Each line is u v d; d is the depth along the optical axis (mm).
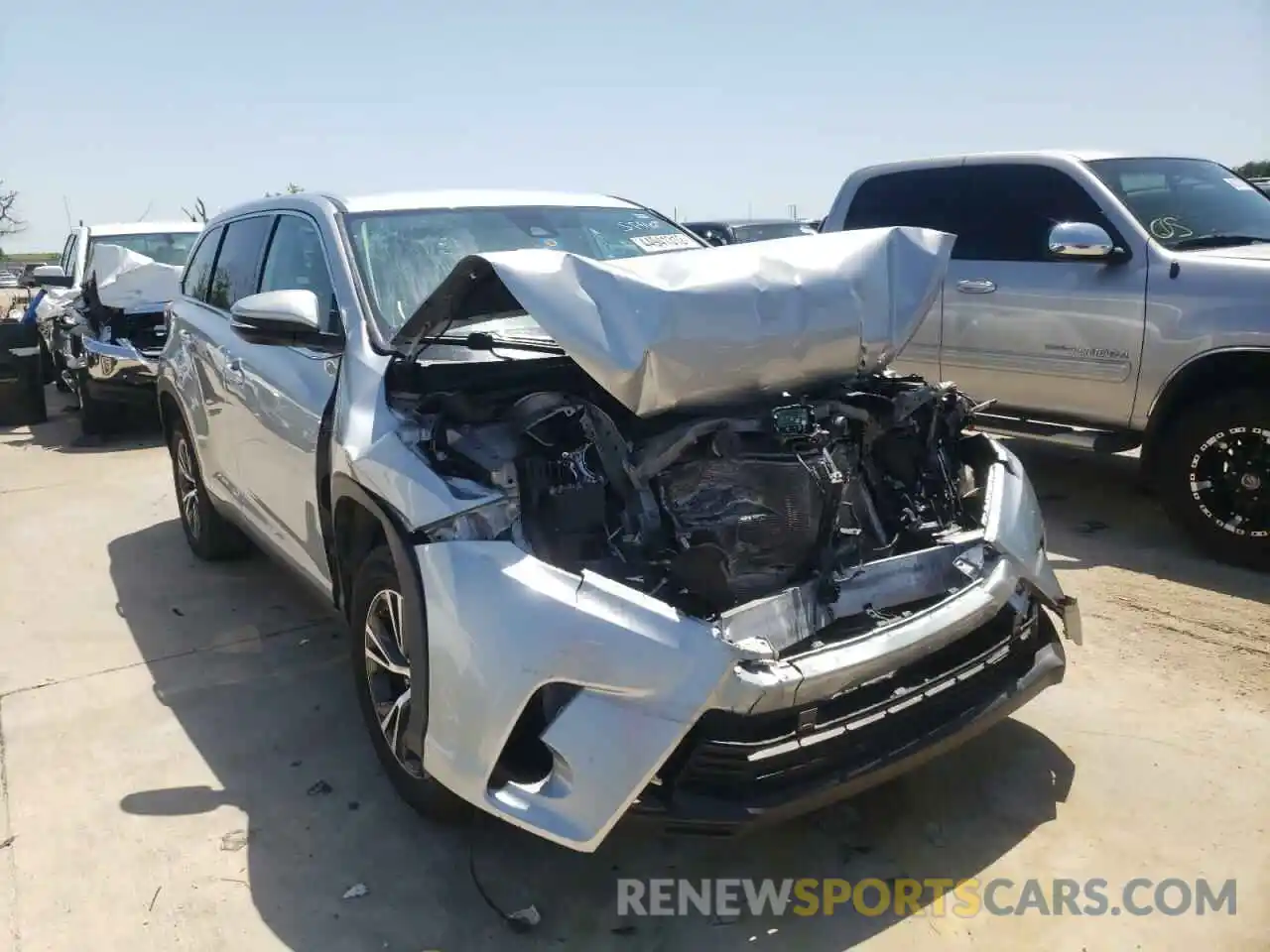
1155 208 5727
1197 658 4102
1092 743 3529
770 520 3082
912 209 6703
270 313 3527
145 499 7363
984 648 3021
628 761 2473
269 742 3773
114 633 4836
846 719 2660
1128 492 6371
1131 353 5465
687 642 2492
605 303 2834
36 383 10641
